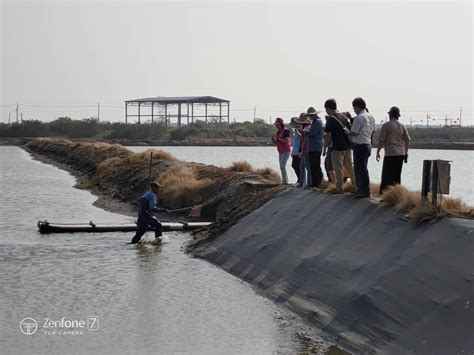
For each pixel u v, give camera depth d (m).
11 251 20.11
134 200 33.44
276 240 17.77
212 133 148.62
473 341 10.19
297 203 19.00
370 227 14.85
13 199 35.44
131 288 15.96
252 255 17.97
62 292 15.55
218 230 21.38
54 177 52.28
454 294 11.27
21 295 15.24
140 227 21.62
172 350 11.86
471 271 11.43
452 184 44.00
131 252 20.22
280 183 24.97
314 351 11.78
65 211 30.38
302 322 13.44
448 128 126.25
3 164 70.19
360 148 16.20
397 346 11.14
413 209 14.07
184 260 19.28
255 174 28.12
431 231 13.06
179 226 23.95
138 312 14.07
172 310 14.26
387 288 12.53
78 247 20.84
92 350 11.84
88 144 75.38
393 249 13.50
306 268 15.34
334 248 15.24
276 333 12.79
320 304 13.72
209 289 15.97
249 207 21.89
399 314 11.78
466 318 10.67
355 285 13.37
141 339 12.43
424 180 14.05
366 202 15.98
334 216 16.58
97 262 18.73
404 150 15.98
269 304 14.74
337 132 17.45
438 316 11.10
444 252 12.29
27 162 74.06
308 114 19.69
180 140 144.00
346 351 11.75
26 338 12.47
